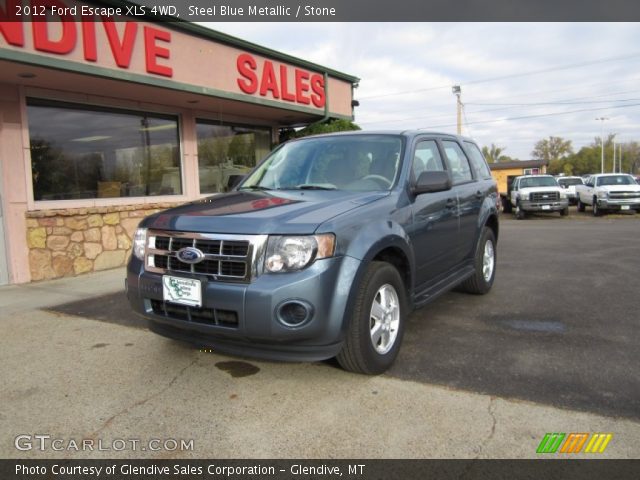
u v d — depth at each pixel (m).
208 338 3.30
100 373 3.73
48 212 7.39
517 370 3.62
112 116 8.55
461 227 5.12
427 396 3.24
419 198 4.22
